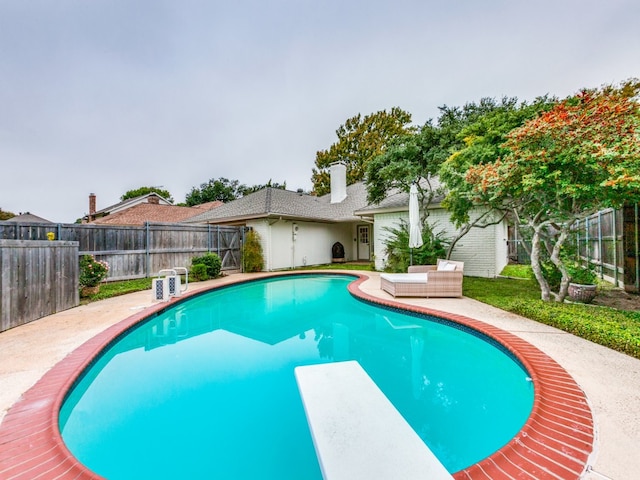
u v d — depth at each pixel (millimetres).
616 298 6750
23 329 5098
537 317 5258
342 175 19688
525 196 6680
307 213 16188
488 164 6418
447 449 2596
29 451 2254
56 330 5031
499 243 11734
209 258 11438
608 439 2271
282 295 9570
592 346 4082
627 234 7316
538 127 5285
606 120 4809
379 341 5398
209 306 8258
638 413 2588
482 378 3934
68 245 6703
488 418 3047
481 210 11164
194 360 4613
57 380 3301
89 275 7730
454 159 8258
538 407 2689
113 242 10000
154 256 11086
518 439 2297
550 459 2088
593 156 4684
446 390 3619
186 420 3082
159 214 25406
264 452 2637
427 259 10805
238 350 5074
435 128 11812
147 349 5168
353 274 12352
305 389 2816
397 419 2322
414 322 6320
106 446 2711
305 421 3062
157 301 7332
